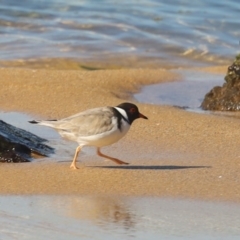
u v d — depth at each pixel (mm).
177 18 33844
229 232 9539
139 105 18281
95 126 12148
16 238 9234
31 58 27500
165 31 31875
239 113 18906
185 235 9414
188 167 12734
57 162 13055
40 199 10812
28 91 19328
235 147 14320
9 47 28844
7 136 13484
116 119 12211
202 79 23312
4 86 19766
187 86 22172
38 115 17000
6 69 21984
